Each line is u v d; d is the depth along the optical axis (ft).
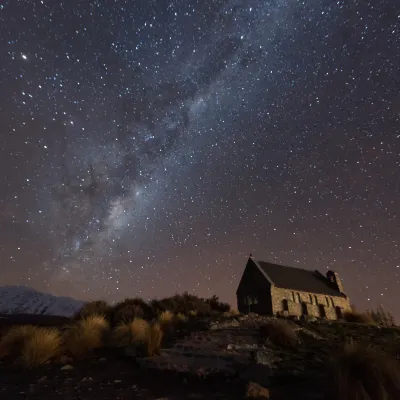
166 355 31.07
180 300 76.43
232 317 60.80
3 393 19.65
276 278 115.03
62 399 18.89
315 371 25.85
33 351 28.55
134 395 20.13
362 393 16.20
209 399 19.35
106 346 36.86
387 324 76.23
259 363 26.45
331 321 75.56
